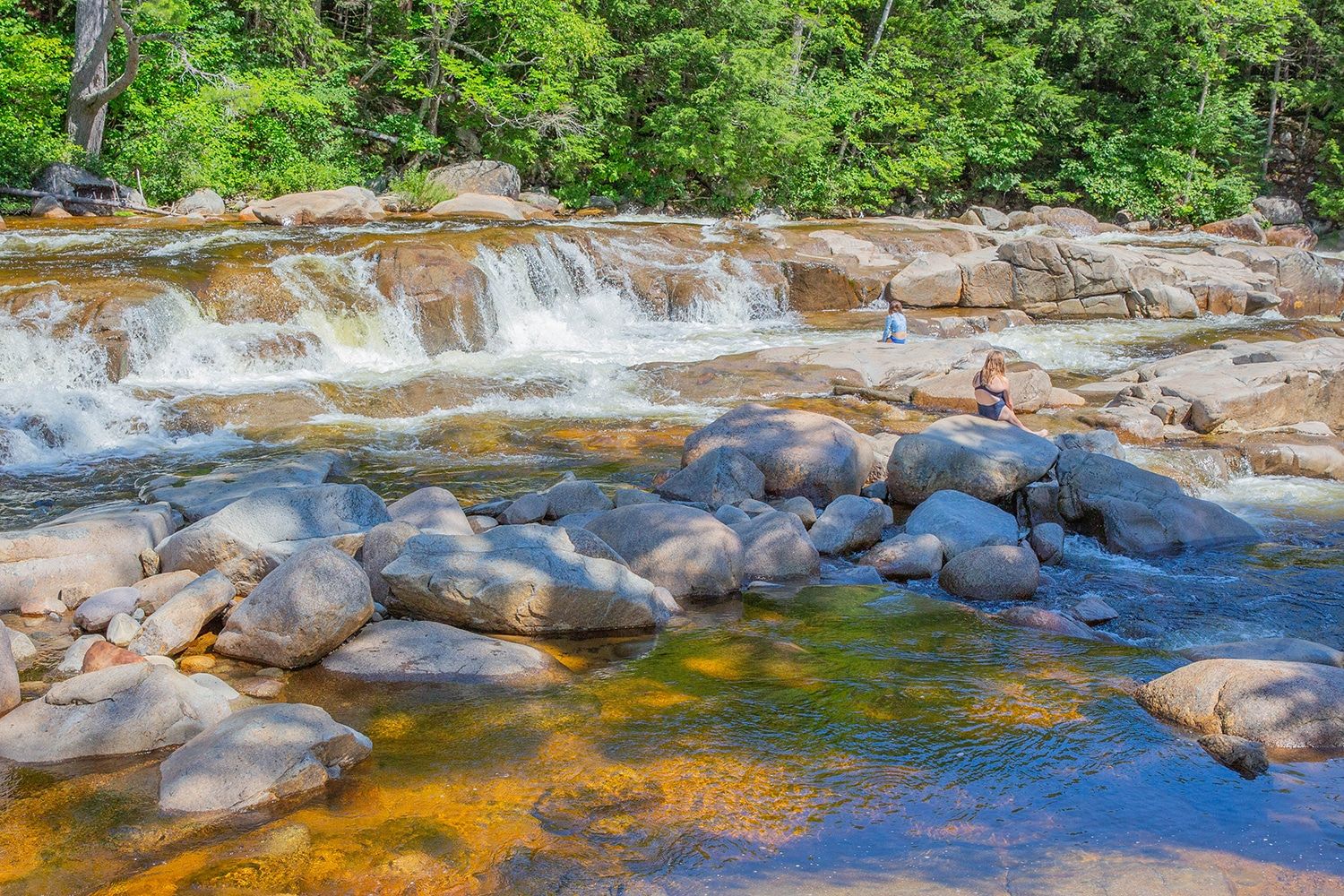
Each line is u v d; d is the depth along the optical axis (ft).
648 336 58.70
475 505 28.35
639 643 20.01
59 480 31.86
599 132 105.19
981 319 62.18
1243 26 121.90
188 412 38.11
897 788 14.43
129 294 44.32
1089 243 85.66
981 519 26.96
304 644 18.22
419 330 51.31
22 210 71.10
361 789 14.25
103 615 19.80
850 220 90.02
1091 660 19.33
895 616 21.75
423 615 20.63
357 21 107.96
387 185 93.61
